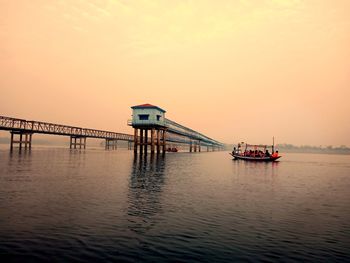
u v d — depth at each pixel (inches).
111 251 342.3
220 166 1887.3
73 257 322.0
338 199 756.0
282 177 1299.2
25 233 393.1
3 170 1126.4
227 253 348.5
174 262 317.1
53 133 2851.9
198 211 553.9
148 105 2444.6
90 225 438.6
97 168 1371.8
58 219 463.2
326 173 1609.3
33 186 770.8
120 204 586.9
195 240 390.0
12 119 2356.1
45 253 330.6
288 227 468.4
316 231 450.9
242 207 605.9
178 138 4141.2
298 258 341.4
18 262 305.4
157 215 511.5
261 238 408.5
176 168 1536.7
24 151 2947.8
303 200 725.3
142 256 330.6
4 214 479.2
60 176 1007.6
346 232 449.4
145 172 1247.5
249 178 1204.5
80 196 653.9
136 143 2527.1
